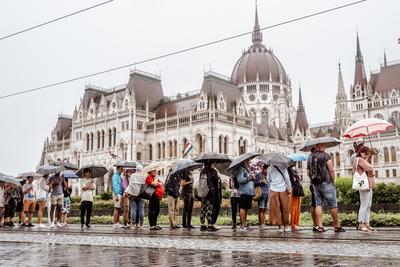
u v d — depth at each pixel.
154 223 24.22
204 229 22.55
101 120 122.12
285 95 156.62
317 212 19.72
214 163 25.72
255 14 169.38
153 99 123.31
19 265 10.95
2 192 30.47
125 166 28.50
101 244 16.17
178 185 25.38
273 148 130.00
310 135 144.62
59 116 149.62
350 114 155.12
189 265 10.60
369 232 19.22
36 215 49.19
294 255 11.94
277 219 21.12
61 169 28.88
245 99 150.75
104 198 66.12
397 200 32.03
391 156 125.44
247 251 13.12
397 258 10.98
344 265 10.01
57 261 11.65
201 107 106.56
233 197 23.31
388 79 149.00
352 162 20.34
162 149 111.19
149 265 10.73
